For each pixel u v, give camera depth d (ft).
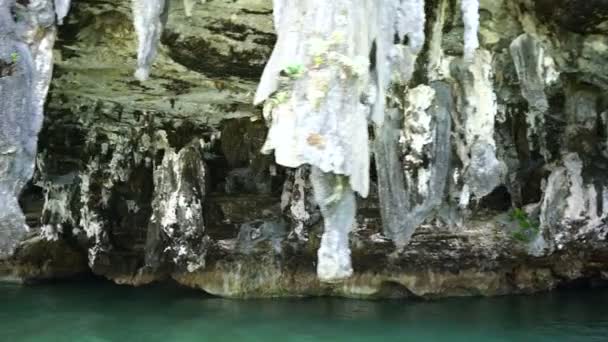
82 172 43.37
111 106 35.12
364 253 41.16
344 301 40.98
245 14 23.03
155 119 37.76
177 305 39.24
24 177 18.34
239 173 42.39
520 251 40.40
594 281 43.37
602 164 36.01
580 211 36.40
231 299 41.34
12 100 17.92
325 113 16.20
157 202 41.19
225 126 39.11
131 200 44.50
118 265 45.16
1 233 18.10
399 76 19.99
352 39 16.53
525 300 40.37
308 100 16.16
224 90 31.09
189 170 40.32
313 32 16.38
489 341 30.81
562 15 21.99
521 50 24.44
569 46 24.03
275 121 16.47
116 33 24.34
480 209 40.83
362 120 16.81
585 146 34.88
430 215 33.24
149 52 18.79
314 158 16.03
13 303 39.37
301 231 40.68
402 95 27.73
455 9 22.93
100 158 42.52
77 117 37.14
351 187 16.87
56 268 46.65
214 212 41.98
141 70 18.78
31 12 18.15
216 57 26.11
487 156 27.32
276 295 41.88
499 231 39.86
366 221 40.40
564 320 34.83
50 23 18.45
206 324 34.40
